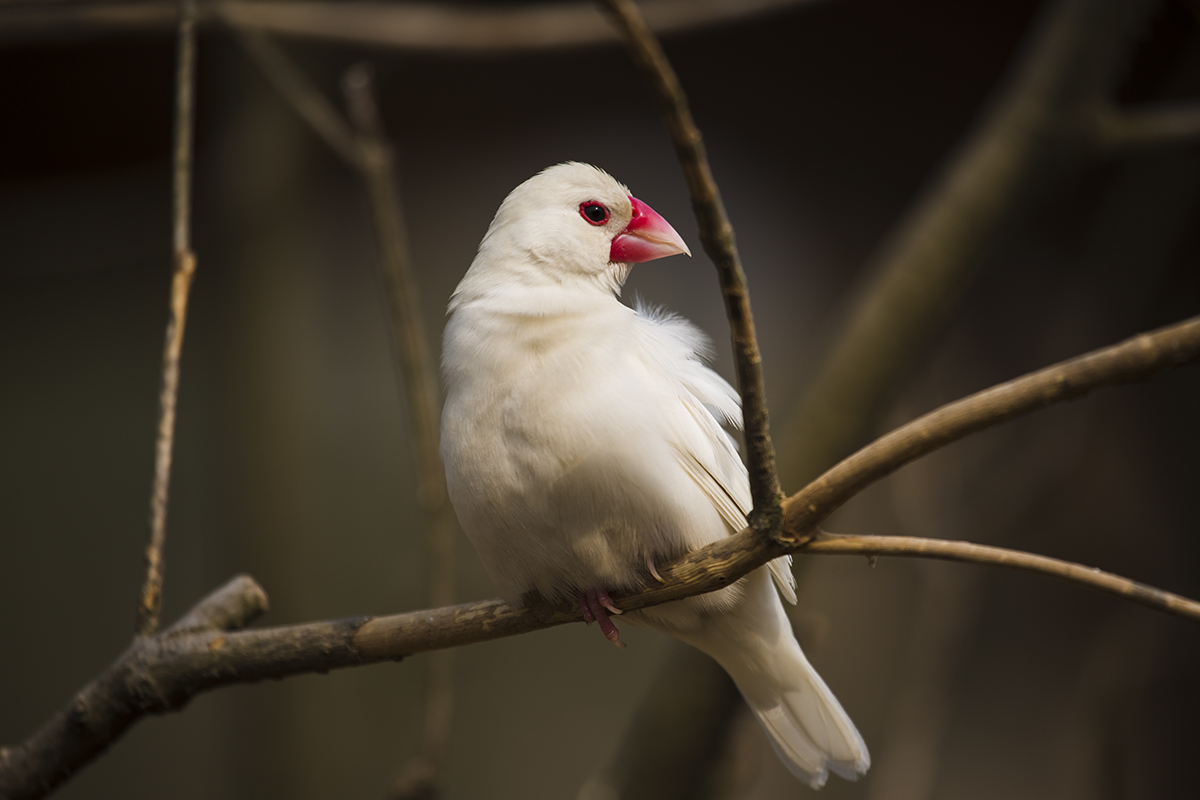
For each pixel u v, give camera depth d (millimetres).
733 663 4754
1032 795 11992
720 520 4555
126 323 13992
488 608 4238
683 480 4340
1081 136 6594
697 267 13750
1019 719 12211
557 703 12820
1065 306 12398
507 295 4676
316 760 10648
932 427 3100
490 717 12703
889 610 12398
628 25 2465
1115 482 12477
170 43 13227
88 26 7664
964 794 11977
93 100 13594
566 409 4195
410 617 4125
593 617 4301
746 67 14078
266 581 10297
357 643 4094
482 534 4340
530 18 8492
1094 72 6531
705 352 5199
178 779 12562
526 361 4332
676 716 7133
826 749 4754
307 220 12688
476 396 4355
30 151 13695
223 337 10914
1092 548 12477
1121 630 11656
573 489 4160
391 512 13133
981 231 6805
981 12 13539
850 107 14047
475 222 13945
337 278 13594
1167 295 12562
